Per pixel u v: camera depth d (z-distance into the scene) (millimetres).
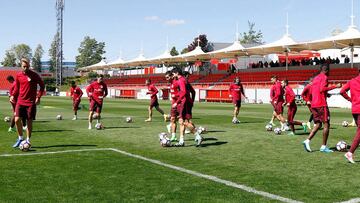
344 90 8617
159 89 55469
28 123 10078
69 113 24609
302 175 7203
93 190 6137
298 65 50406
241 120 19297
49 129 14992
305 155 9281
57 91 79938
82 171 7441
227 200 5633
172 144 10812
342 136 12938
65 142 11367
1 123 17047
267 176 7117
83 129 15078
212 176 7094
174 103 11383
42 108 30000
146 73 86000
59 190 6125
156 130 14758
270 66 53656
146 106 33906
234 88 17844
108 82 81000
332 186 6414
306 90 10148
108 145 10805
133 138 12359
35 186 6340
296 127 16078
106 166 7914
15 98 10258
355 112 8273
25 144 9664
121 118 20750
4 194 5891
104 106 33844
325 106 9547
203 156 9133
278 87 14781
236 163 8305
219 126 16297
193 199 5680
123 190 6145
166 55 66500
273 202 5555
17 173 7242
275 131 13555
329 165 8109
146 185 6449
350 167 7910
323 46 42000
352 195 5898
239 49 50969
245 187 6332
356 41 38219
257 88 42469
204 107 32688
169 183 6586
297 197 5797
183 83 10508
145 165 8039
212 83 53812
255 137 12633
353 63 42188
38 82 10117
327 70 9602
